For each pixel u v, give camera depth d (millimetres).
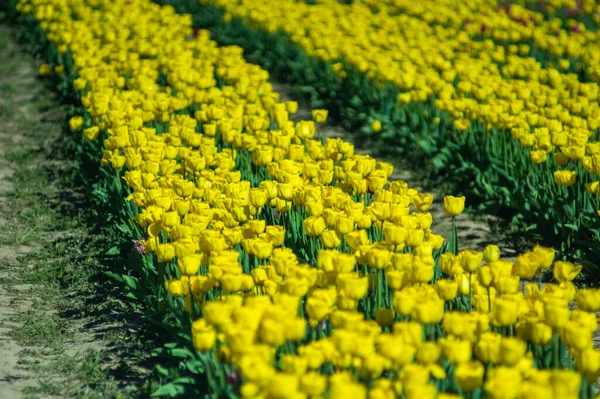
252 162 7984
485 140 9398
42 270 7027
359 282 4059
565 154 7324
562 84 10797
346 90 12789
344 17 15273
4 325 5945
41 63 15898
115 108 9070
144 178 6430
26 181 9766
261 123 8422
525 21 14602
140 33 13359
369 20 15375
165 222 5379
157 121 9320
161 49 12523
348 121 12258
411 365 3445
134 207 6930
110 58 11922
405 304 4051
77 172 9633
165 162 6984
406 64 11422
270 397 3332
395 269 4582
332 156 7535
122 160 7270
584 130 8078
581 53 12469
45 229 8141
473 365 3568
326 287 4598
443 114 10555
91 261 7195
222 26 16797
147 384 4980
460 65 11398
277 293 4441
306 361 3551
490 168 9023
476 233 8336
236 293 4871
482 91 9953
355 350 3611
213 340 3834
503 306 3912
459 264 4715
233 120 8391
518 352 3586
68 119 12141
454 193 9422
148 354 5480
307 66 13945
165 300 5371
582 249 7406
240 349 3582
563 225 7430
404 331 3729
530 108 9492
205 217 5535
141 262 6277
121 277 6234
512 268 4645
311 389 3301
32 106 13188
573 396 3289
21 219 8477
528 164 8523
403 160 10664
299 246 6098
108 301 6387
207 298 5004
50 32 15258
